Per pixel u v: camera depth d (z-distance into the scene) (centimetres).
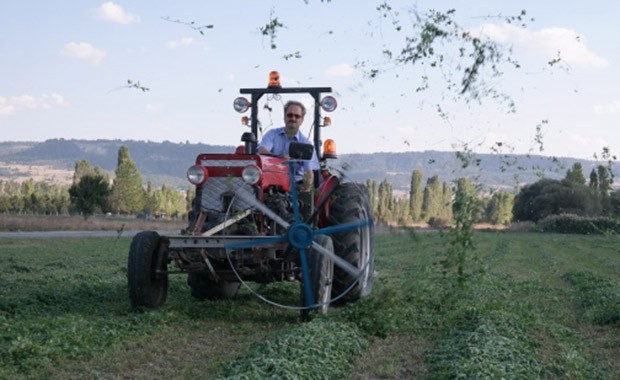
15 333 745
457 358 697
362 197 1015
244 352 725
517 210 4588
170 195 10331
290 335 738
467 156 930
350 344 750
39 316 911
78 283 1325
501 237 4122
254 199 916
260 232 933
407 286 1009
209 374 639
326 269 893
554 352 772
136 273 910
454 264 993
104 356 693
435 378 640
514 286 1423
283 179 966
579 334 930
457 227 973
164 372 650
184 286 1263
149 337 795
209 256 912
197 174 927
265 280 947
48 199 8469
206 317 944
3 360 654
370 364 701
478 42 909
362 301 895
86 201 5331
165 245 947
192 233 912
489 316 920
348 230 974
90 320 870
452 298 998
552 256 2691
